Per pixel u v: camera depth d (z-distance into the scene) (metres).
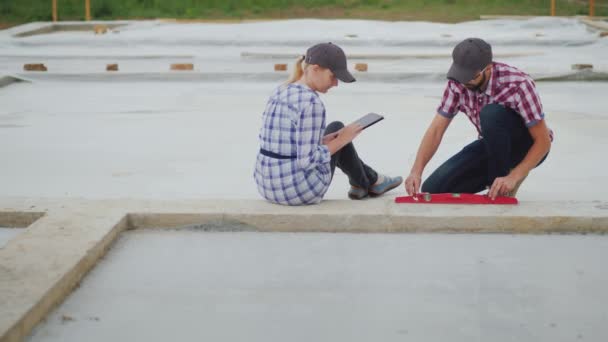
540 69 10.27
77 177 5.18
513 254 3.62
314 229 3.92
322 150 3.80
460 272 3.41
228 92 9.20
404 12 20.94
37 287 3.00
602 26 14.52
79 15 20.91
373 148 6.09
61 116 7.60
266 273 3.40
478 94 4.00
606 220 3.86
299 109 3.74
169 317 2.98
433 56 11.80
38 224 3.75
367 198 4.36
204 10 21.50
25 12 20.98
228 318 2.97
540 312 3.02
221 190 4.82
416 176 4.12
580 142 6.25
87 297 3.15
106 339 2.80
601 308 3.05
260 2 21.97
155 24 16.59
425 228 3.90
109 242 3.70
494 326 2.90
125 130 6.88
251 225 3.92
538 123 3.89
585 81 9.83
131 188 4.88
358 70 10.29
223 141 6.39
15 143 6.30
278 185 3.90
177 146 6.19
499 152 3.95
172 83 9.99
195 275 3.38
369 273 3.40
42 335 2.82
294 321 2.94
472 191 4.25
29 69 10.39
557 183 4.95
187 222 3.95
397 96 8.80
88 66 11.48
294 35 14.30
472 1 21.84
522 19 17.27
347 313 3.01
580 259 3.55
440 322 2.93
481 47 3.77
